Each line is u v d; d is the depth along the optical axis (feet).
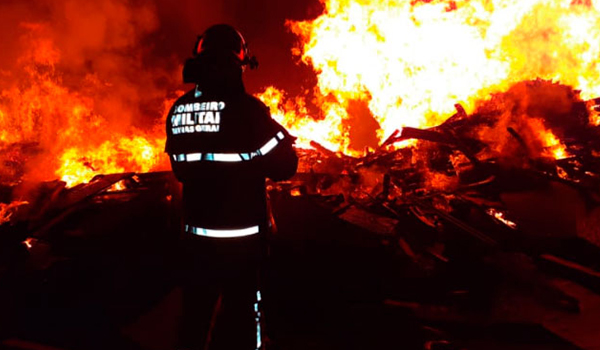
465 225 13.38
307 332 9.90
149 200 13.25
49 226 12.30
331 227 12.57
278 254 12.13
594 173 17.30
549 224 13.92
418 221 13.61
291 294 11.22
